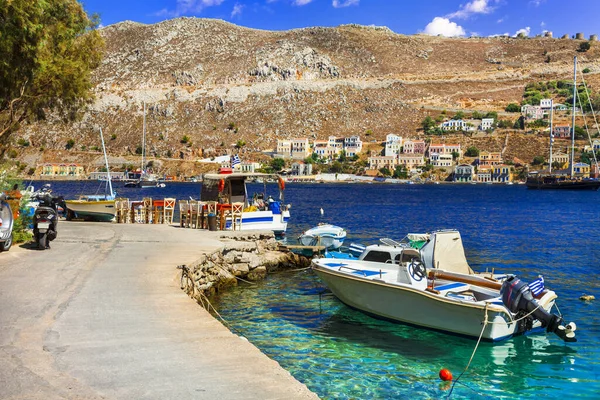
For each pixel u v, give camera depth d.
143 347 7.85
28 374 6.69
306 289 20.11
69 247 18.62
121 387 6.36
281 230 31.16
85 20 28.47
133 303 10.55
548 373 11.57
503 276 16.75
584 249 33.28
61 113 31.23
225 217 28.05
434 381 11.04
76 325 8.91
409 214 66.25
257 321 15.61
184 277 15.05
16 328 8.63
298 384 6.53
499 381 11.09
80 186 166.50
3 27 19.03
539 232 44.69
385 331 14.52
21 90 25.31
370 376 11.26
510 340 13.70
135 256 17.00
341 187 188.75
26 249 17.64
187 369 6.98
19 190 22.48
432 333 14.23
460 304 13.23
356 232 43.41
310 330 14.68
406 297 14.38
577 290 20.39
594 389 10.73
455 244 17.66
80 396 6.06
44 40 21.66
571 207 83.38
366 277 15.32
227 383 6.53
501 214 67.56
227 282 20.45
